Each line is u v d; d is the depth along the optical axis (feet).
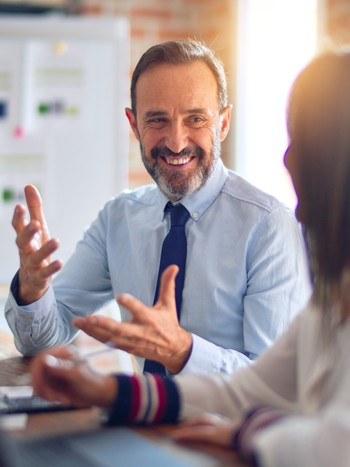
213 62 6.45
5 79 12.84
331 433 2.76
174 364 5.11
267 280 6.21
